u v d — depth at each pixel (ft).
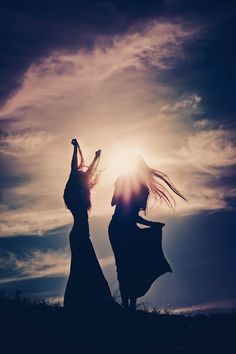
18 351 38.78
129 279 46.98
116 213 47.96
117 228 47.70
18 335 41.09
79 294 45.73
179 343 40.81
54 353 38.96
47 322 43.93
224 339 40.11
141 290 46.93
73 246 46.60
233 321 43.01
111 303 46.01
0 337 40.55
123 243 47.47
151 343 41.22
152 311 47.83
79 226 46.83
